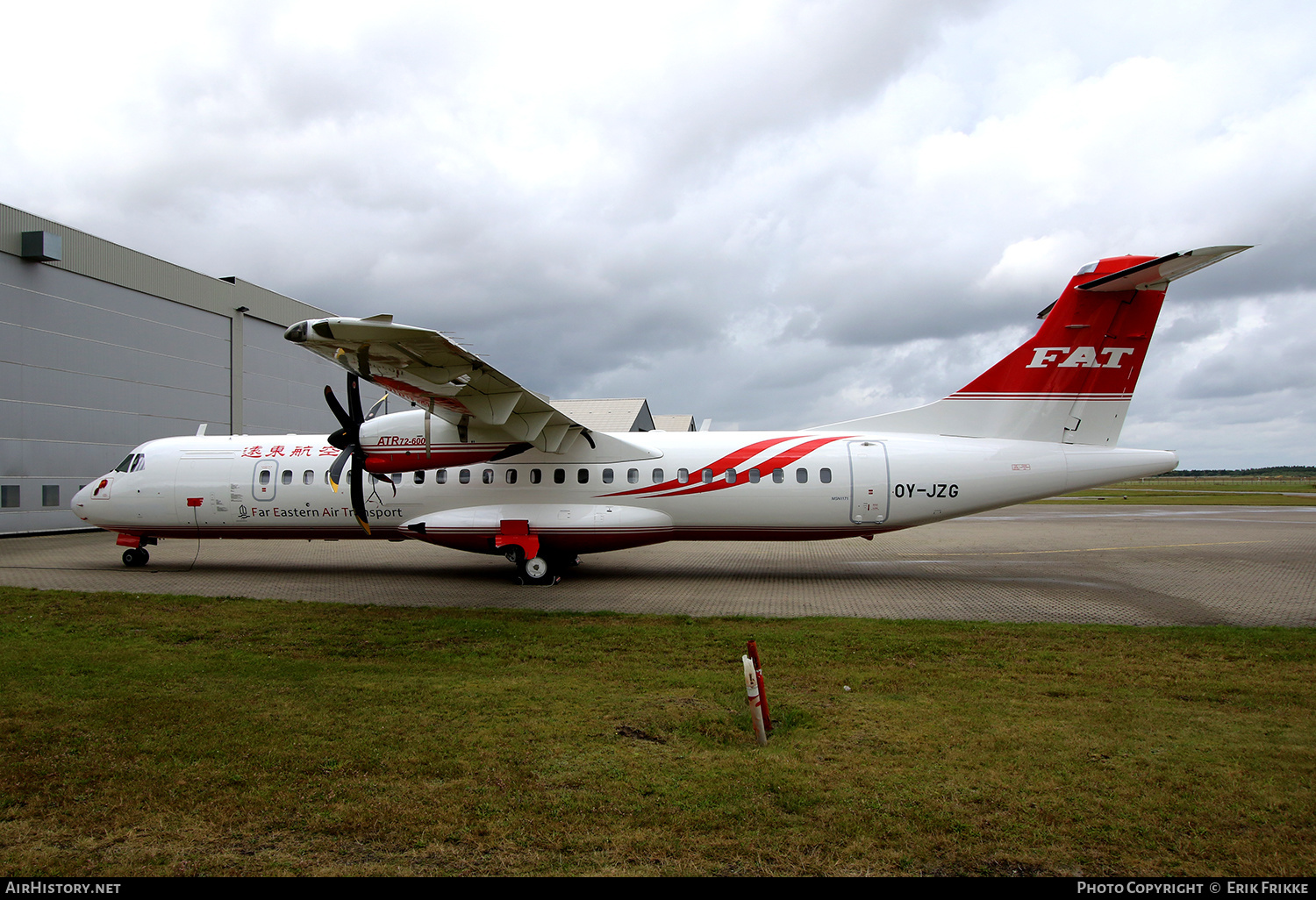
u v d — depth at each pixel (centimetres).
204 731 575
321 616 1025
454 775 494
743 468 1356
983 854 397
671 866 383
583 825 426
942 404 1380
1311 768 507
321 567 1584
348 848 401
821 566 1619
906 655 817
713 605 1138
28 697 657
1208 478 15438
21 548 1859
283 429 2945
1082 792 470
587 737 564
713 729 580
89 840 410
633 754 529
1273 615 1066
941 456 1334
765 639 885
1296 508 3841
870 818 435
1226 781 487
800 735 568
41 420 2088
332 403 1286
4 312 1989
